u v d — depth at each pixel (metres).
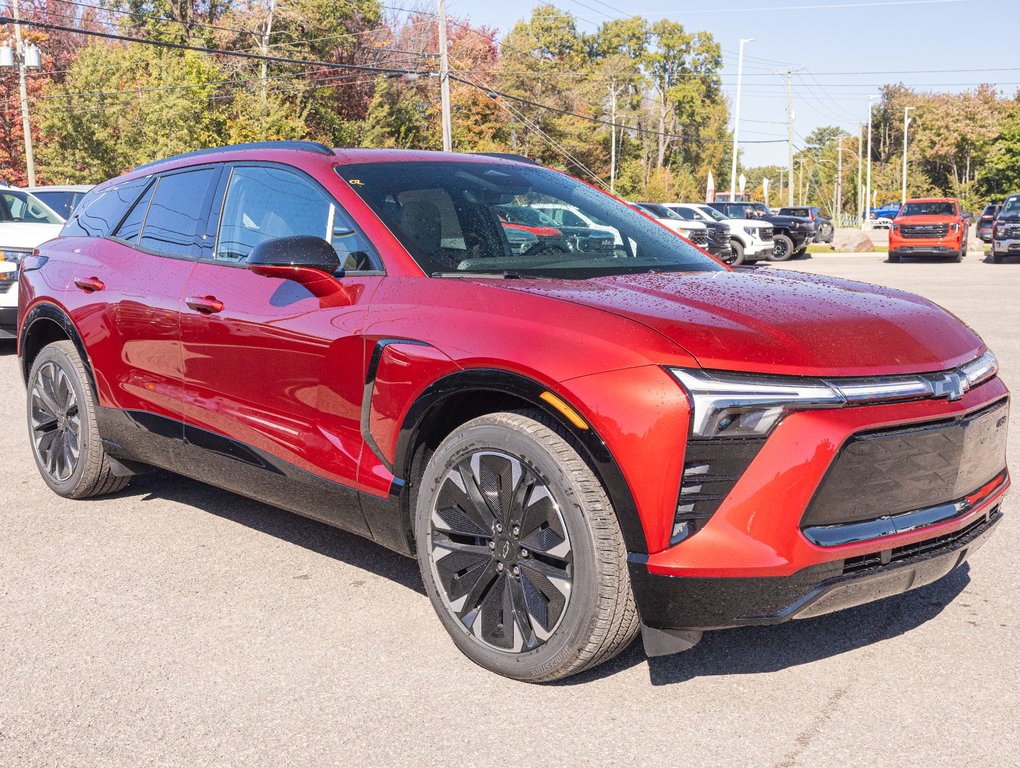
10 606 3.54
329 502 3.46
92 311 4.45
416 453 3.17
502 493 2.88
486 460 2.92
